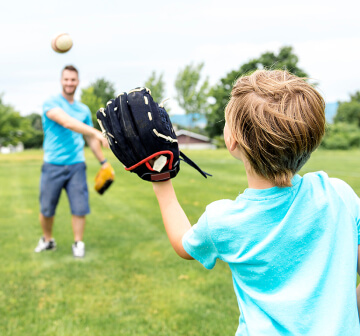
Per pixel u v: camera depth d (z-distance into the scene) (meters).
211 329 2.80
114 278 3.75
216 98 38.25
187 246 1.16
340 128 40.41
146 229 5.43
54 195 4.46
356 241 1.06
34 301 3.30
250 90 1.06
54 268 4.03
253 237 1.05
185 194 7.63
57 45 4.20
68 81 4.32
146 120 1.08
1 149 66.25
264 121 1.00
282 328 1.01
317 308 1.00
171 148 1.12
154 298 3.32
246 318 1.08
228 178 9.50
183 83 35.22
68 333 2.79
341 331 0.97
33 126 84.94
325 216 1.04
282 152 1.00
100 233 5.25
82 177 4.45
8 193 9.21
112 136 1.11
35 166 19.55
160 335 2.76
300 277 1.03
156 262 4.14
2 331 2.82
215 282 3.60
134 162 1.12
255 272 1.06
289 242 1.04
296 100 1.01
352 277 1.02
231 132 1.08
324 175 1.13
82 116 4.48
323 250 1.03
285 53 40.44
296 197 1.06
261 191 1.07
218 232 1.08
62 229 5.57
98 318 3.01
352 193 1.12
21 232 5.46
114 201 7.58
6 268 4.04
